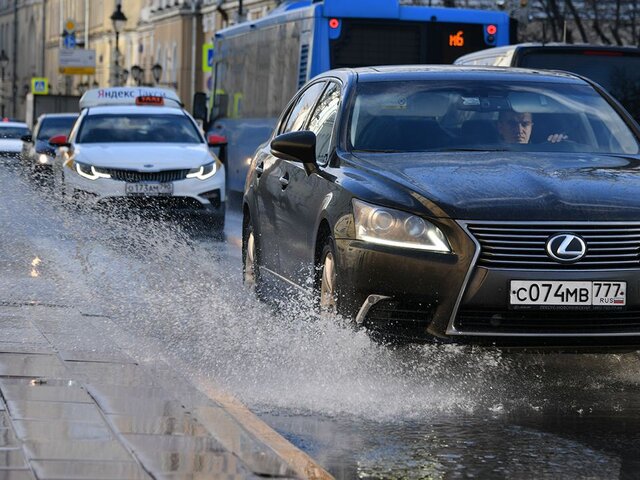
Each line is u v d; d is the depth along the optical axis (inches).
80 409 550.0
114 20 6067.9
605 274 665.6
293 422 600.4
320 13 2075.5
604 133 818.2
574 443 574.2
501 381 698.2
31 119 5032.0
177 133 1852.9
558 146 800.3
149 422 531.8
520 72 871.7
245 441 508.1
